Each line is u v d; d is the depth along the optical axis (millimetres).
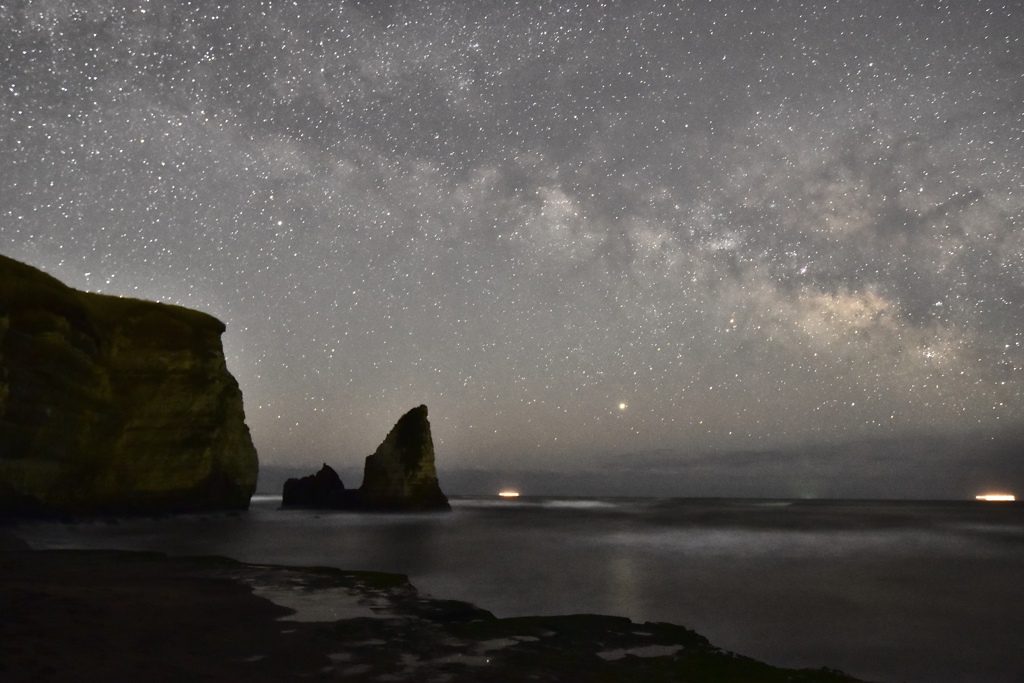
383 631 9031
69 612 9047
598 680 7195
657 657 8438
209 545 29156
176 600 10703
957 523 64500
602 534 42938
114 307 42625
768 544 37031
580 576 22062
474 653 8133
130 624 8609
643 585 20281
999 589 20938
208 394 46312
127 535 32062
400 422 70750
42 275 34094
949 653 12875
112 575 13602
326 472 75250
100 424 38438
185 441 44250
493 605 16500
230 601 10875
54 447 33812
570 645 8867
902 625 15281
